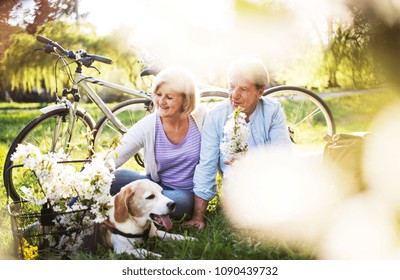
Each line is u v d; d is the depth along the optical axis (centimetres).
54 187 339
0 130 952
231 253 352
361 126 859
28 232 354
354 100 1017
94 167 343
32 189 341
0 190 523
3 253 381
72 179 341
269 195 396
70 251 352
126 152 414
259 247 358
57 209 343
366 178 388
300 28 999
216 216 420
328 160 401
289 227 386
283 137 418
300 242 371
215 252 351
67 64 518
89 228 354
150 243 372
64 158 365
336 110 980
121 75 1238
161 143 418
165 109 399
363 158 388
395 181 383
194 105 407
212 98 561
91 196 342
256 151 411
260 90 403
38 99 1291
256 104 416
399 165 385
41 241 353
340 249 363
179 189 425
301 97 669
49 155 344
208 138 414
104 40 1170
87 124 530
